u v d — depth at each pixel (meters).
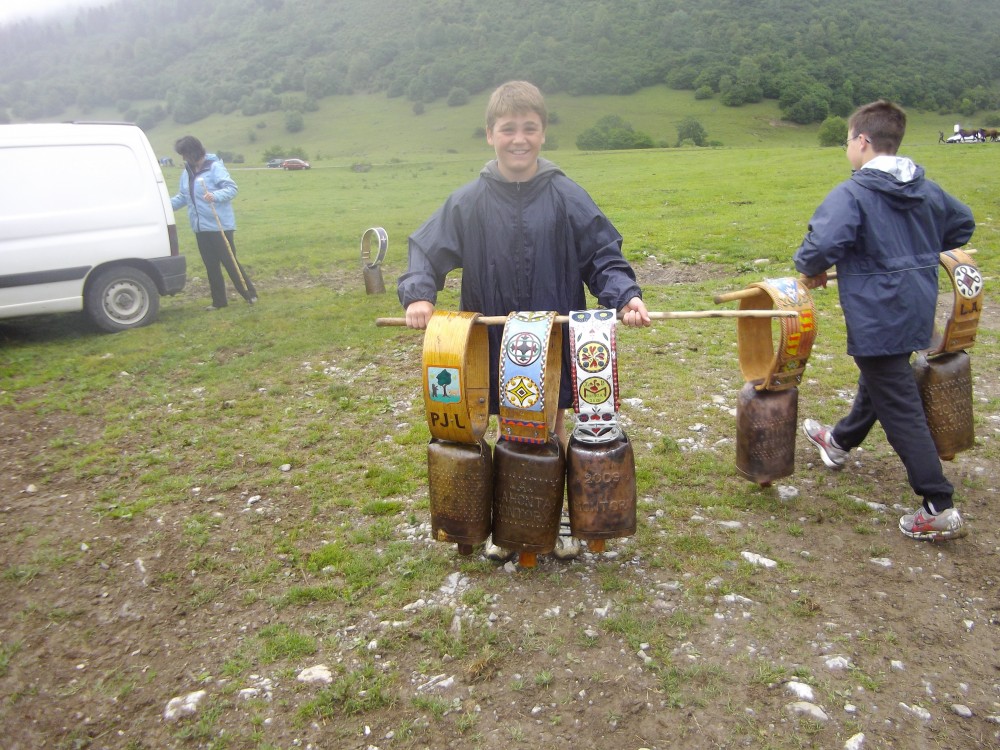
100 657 3.02
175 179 36.75
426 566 3.44
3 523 4.07
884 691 2.64
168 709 2.72
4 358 7.30
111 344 7.62
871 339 3.30
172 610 3.27
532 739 2.50
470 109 126.19
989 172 19.88
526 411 2.88
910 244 3.30
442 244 3.19
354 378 6.18
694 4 155.50
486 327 3.20
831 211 3.27
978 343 6.18
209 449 4.91
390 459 4.62
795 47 133.75
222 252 8.85
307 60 174.25
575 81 126.62
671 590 3.19
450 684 2.74
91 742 2.62
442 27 156.88
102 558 3.68
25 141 7.61
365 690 2.73
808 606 3.07
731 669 2.75
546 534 3.02
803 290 3.40
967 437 3.67
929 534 3.45
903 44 136.62
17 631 3.19
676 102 120.06
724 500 3.90
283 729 2.59
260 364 6.68
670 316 2.96
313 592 3.28
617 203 18.83
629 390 5.51
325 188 33.22
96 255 7.95
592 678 2.74
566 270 3.22
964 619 2.99
